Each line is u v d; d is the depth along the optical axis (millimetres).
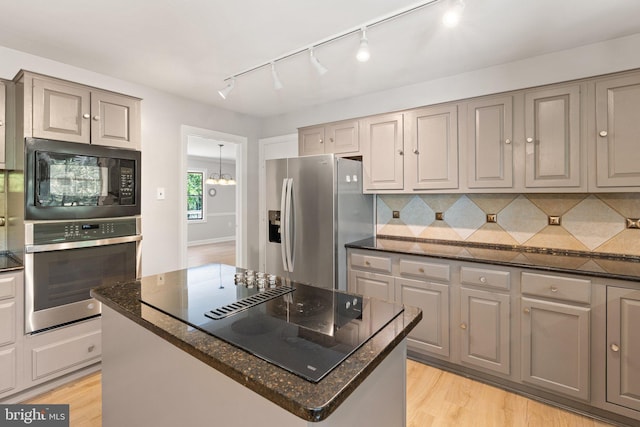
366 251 2654
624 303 1686
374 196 3248
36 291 1986
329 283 2691
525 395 2035
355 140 2996
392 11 1815
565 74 2266
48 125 2029
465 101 2426
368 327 1002
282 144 3896
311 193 2789
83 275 2191
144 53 2322
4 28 1980
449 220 2836
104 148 2275
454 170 2480
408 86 2957
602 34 2049
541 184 2139
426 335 2363
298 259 2869
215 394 891
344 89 3062
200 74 2699
